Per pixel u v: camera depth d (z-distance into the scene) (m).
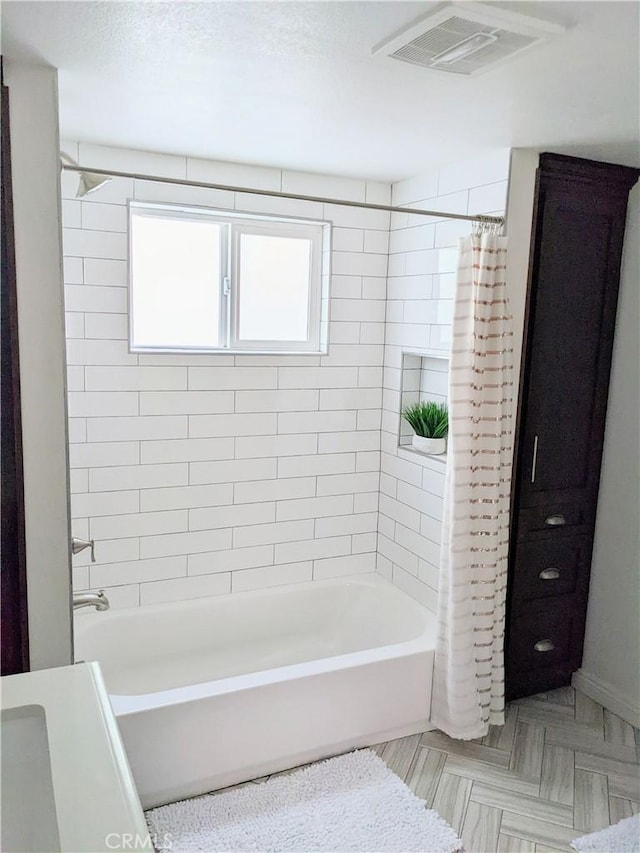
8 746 1.37
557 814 2.32
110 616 2.98
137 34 1.60
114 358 2.87
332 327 3.30
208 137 2.54
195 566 3.18
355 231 3.28
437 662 2.69
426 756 2.61
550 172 2.65
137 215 2.95
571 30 1.52
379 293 3.39
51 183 1.88
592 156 2.65
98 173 2.09
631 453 2.88
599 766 2.59
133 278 3.00
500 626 2.69
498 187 2.62
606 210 2.79
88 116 2.30
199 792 2.36
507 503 2.65
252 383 3.16
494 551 2.59
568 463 2.91
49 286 1.91
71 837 1.07
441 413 3.17
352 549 3.54
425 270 3.09
